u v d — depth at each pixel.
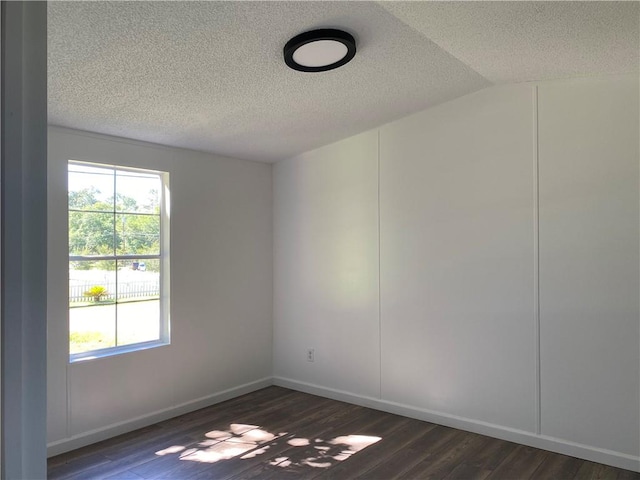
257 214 4.56
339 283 4.21
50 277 3.11
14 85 0.56
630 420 2.88
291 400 4.21
